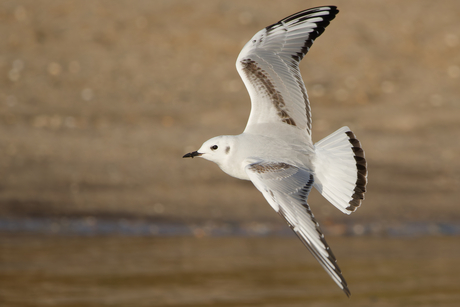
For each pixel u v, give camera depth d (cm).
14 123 1888
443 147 1980
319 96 2212
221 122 2023
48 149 1742
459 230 1472
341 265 1159
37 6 2552
